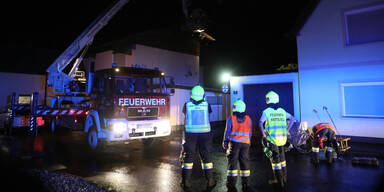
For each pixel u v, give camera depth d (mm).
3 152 7086
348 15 9305
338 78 9211
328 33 9477
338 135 9078
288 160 6336
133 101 7133
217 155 7082
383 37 8672
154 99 7586
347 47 9094
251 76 11250
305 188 4199
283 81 10484
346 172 5160
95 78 7820
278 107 4363
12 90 16156
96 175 4988
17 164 5695
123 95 6953
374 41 8766
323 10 9602
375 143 8438
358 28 9117
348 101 9055
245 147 4203
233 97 11633
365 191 4027
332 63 9352
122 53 13445
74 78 12453
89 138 7715
